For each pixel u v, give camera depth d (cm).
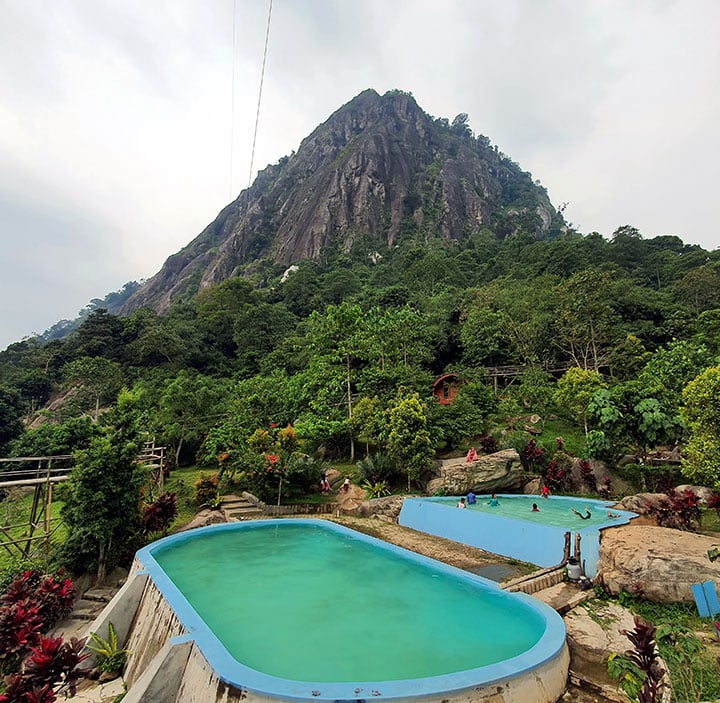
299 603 1033
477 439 2548
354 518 1839
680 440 1981
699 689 658
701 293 4572
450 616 959
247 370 5097
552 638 770
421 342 3662
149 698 712
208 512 1833
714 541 1060
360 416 2373
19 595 1074
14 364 6109
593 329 3584
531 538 1289
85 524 1344
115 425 1491
